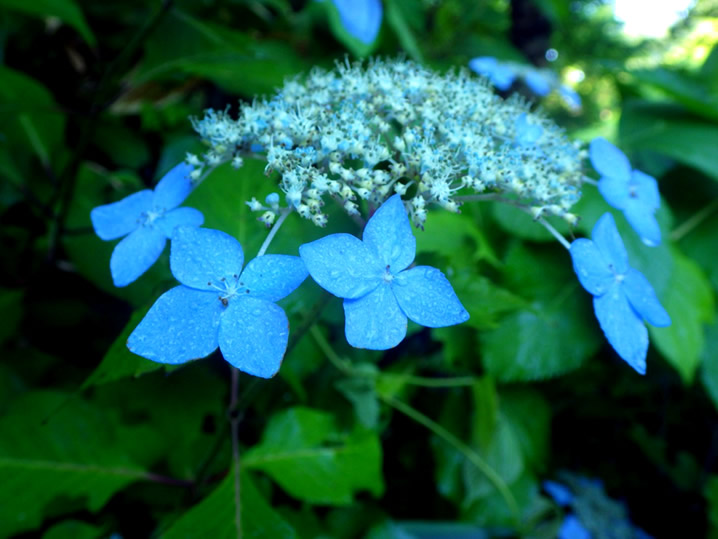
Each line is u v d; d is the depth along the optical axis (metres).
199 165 0.13
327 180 0.12
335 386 0.21
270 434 0.18
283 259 0.10
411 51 0.31
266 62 0.22
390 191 0.14
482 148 0.13
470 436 0.25
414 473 0.27
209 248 0.10
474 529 0.25
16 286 0.23
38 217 0.24
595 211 0.24
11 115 0.22
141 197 0.13
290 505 0.23
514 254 0.26
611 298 0.12
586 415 0.34
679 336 0.24
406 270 0.10
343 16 0.23
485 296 0.14
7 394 0.21
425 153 0.12
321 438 0.18
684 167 0.32
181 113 0.33
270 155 0.12
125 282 0.12
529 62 0.45
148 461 0.18
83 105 0.31
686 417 0.34
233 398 0.16
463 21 0.40
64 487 0.17
